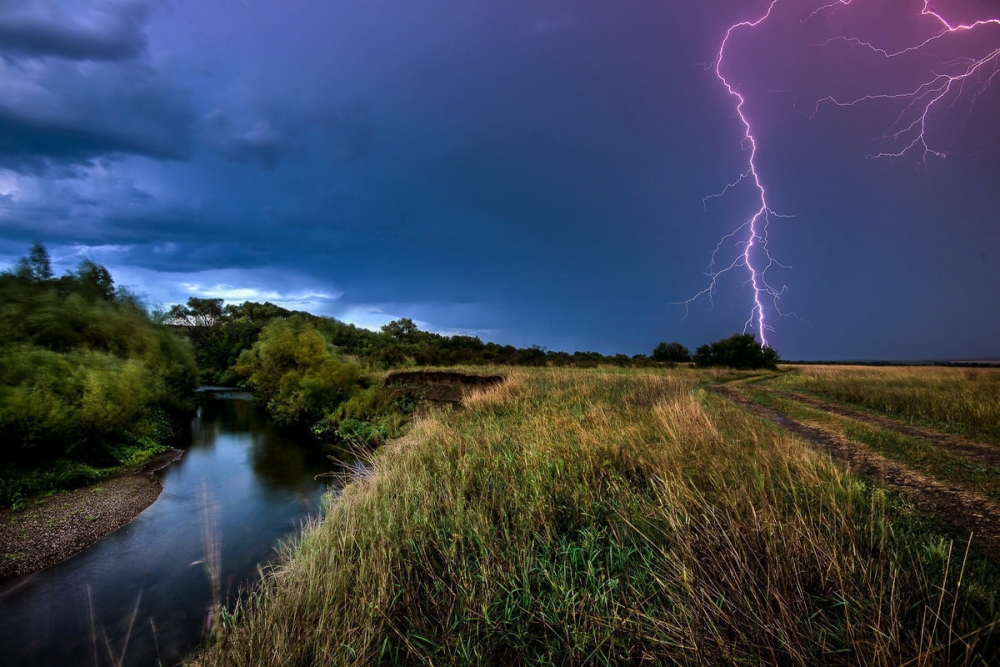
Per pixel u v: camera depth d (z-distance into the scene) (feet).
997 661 8.43
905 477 18.52
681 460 19.04
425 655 11.14
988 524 13.74
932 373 73.36
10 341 44.75
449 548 14.97
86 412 41.27
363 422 57.67
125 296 79.15
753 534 12.19
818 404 43.34
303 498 33.53
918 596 10.35
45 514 31.04
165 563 23.77
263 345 93.45
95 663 16.02
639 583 12.24
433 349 111.14
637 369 91.66
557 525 16.21
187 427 69.36
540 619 11.84
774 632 9.16
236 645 11.59
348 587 13.57
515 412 37.47
